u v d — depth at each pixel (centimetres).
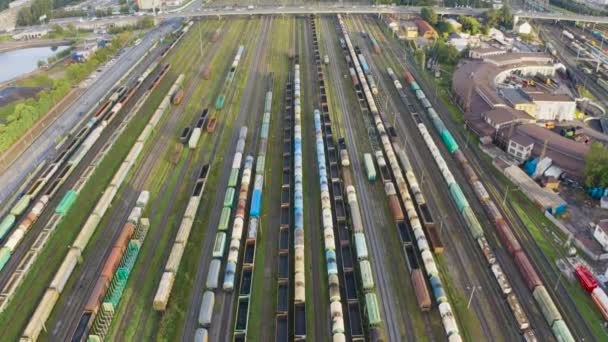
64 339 7462
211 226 9900
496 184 11175
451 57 18950
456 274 8600
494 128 13075
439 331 7506
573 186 10975
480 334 7462
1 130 13425
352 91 16450
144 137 12988
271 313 7894
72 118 14875
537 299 7919
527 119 13112
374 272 8644
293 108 14900
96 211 9931
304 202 10525
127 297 8212
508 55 18512
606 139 13012
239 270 8712
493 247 9181
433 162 12094
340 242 9169
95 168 11781
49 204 10650
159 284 8200
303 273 8375
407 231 9419
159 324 7706
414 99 15838
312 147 12700
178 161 12194
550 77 17812
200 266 8881
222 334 7506
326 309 7962
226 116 14588
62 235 9719
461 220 9975
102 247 9350
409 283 8412
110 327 7644
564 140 12088
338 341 7075
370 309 7581
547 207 10019
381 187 11056
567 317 7712
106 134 13650
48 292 7962
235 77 17712
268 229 9775
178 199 10738
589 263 8775
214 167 11925
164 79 17700
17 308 8038
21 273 8512
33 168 12075
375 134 13362
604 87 17175
